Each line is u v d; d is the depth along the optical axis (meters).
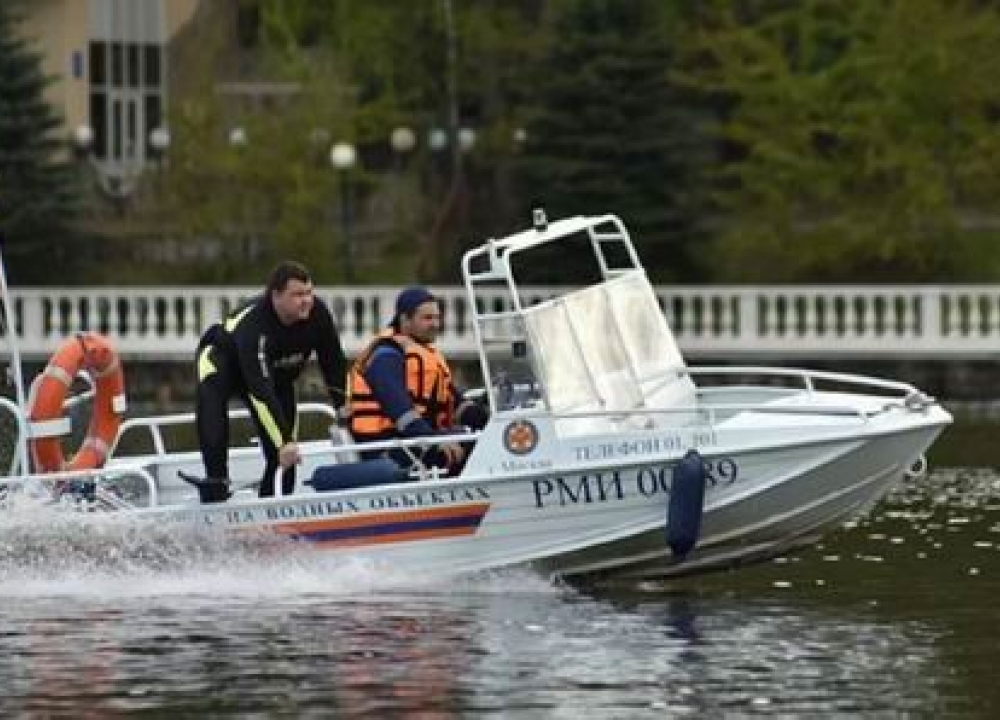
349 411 53.03
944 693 43.09
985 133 131.50
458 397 53.47
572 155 129.12
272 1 148.00
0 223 134.38
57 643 47.81
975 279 132.62
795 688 43.56
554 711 41.97
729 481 51.56
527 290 119.19
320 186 137.25
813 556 58.62
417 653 46.62
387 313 119.19
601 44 128.50
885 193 133.25
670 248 130.50
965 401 111.00
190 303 119.69
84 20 157.12
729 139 137.12
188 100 143.00
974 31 131.50
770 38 138.25
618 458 51.50
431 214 142.25
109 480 55.81
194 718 41.62
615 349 53.28
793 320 115.88
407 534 52.16
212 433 52.34
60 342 121.12
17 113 135.12
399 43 144.25
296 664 45.72
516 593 52.28
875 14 133.38
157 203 142.62
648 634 48.41
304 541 52.41
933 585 54.34
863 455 51.62
